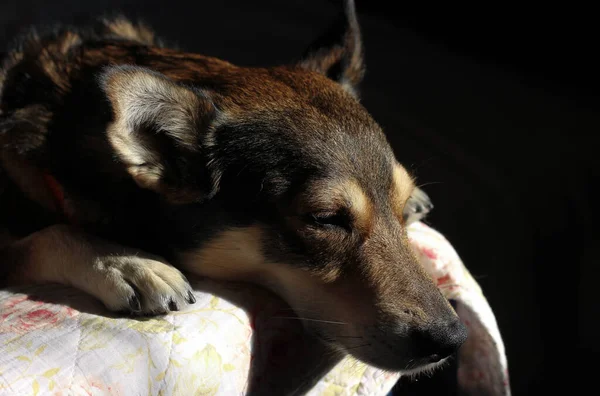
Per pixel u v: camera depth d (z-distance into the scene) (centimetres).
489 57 239
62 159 100
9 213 105
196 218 97
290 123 98
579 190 171
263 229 97
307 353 97
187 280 95
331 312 97
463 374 106
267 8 260
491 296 140
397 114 200
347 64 111
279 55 221
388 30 255
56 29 111
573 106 212
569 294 140
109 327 89
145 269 93
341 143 98
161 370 88
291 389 95
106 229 100
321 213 96
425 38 251
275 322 96
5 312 91
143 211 99
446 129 194
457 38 251
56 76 103
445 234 155
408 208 109
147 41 114
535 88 221
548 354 132
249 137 97
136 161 95
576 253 150
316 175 96
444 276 104
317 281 97
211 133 97
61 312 91
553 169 180
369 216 97
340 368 97
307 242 96
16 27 202
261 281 98
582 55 236
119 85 93
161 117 96
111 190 99
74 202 100
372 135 100
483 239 154
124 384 87
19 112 102
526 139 192
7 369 85
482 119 201
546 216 162
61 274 96
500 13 256
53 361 86
